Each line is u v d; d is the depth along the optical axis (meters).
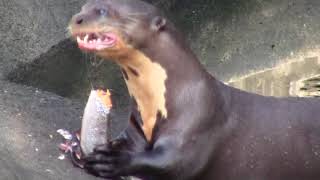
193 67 7.63
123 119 10.77
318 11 12.88
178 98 7.54
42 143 8.87
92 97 8.45
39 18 11.21
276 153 7.81
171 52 7.52
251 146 7.77
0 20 11.04
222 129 7.68
